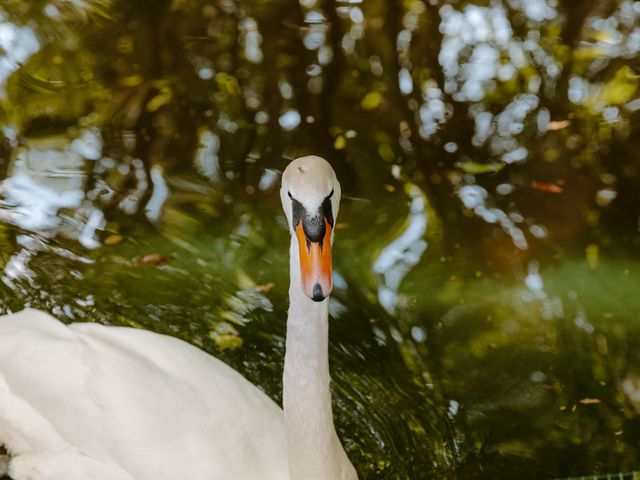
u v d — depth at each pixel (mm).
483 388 1921
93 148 2408
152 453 1583
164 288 2051
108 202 2264
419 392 1900
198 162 2395
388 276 2146
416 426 1831
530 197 2365
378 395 1883
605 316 2094
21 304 1977
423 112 2584
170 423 1604
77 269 2074
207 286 2066
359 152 2467
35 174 2322
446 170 2432
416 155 2469
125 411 1613
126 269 2090
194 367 1688
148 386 1636
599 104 2605
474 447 1805
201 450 1579
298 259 1413
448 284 2137
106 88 2588
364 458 1756
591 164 2451
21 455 1681
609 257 2234
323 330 1457
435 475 1741
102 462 1610
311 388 1472
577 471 1765
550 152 2484
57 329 1734
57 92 2564
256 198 2307
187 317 1989
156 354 1696
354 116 2564
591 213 2334
